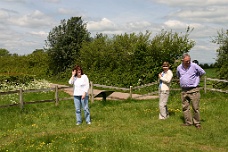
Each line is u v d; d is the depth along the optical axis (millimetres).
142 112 13555
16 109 14688
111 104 16625
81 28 35406
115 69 26359
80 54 32906
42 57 40688
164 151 8273
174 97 17984
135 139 9219
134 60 24641
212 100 16219
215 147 8711
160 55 23672
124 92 23266
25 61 43750
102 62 28219
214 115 12445
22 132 11070
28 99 19141
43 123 12414
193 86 10539
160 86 12242
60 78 34844
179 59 23328
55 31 35562
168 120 11719
